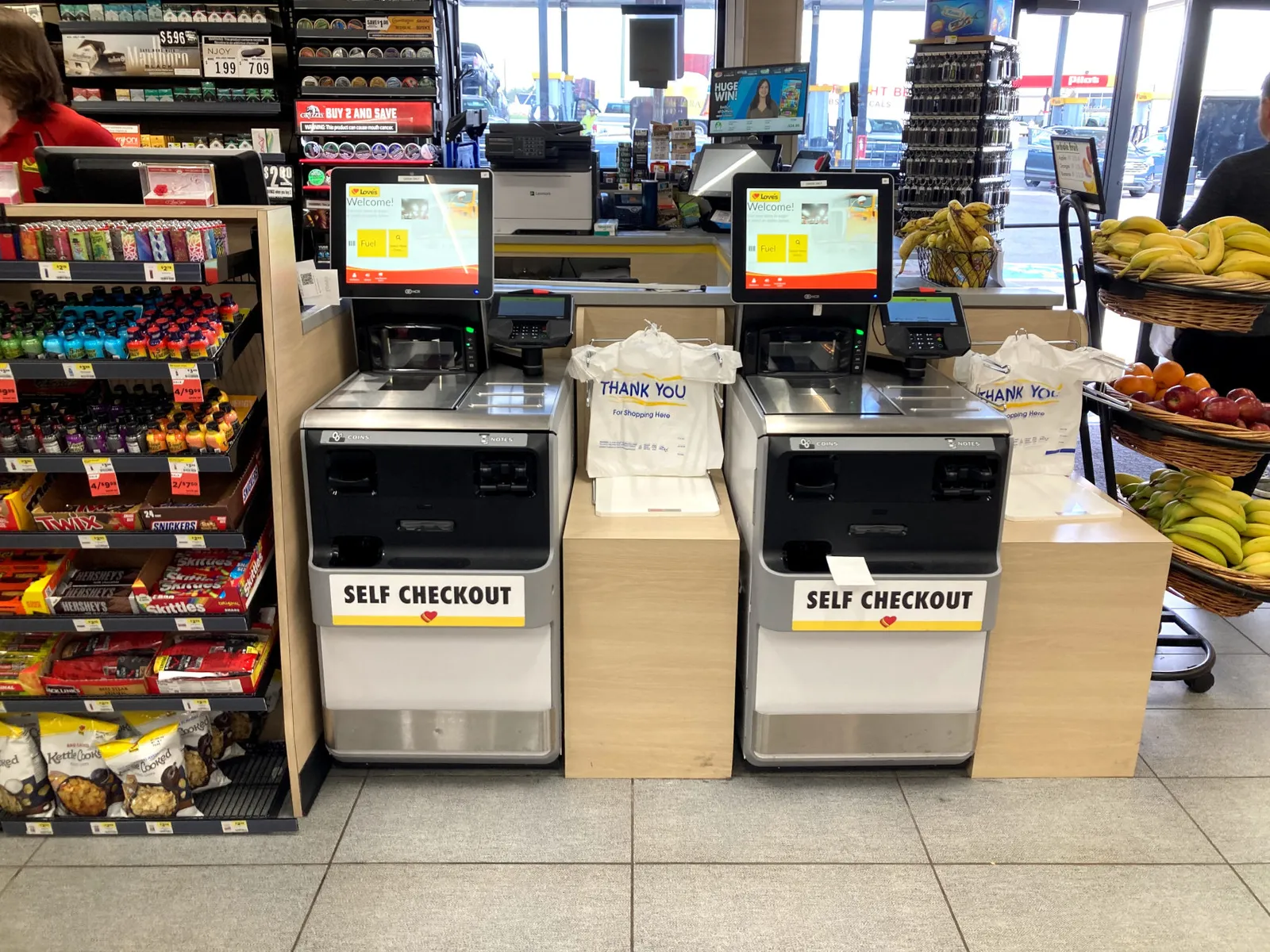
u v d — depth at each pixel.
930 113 5.06
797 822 2.24
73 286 2.24
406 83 4.95
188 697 2.10
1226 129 5.40
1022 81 6.32
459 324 2.42
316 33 4.88
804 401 2.25
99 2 4.84
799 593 2.15
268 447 2.16
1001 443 2.11
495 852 2.13
